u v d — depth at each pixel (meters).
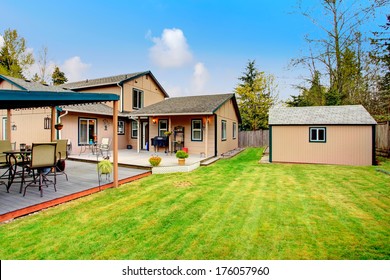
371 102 16.70
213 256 3.10
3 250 3.23
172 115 13.02
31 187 5.99
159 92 20.34
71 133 11.87
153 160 8.58
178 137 13.61
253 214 4.53
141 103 17.94
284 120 11.51
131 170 8.53
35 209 4.65
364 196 5.66
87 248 3.29
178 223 4.12
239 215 4.48
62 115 10.87
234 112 17.84
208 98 15.19
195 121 13.27
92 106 13.62
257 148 19.03
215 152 12.85
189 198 5.57
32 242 3.45
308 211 4.68
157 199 5.50
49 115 11.17
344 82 17.86
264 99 26.59
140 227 3.96
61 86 18.20
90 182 6.60
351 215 4.45
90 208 4.87
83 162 10.27
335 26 17.14
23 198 5.08
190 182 7.21
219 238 3.56
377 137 13.35
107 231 3.81
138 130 13.34
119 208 4.88
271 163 11.20
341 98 17.58
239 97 27.17
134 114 13.15
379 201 5.27
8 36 23.28
